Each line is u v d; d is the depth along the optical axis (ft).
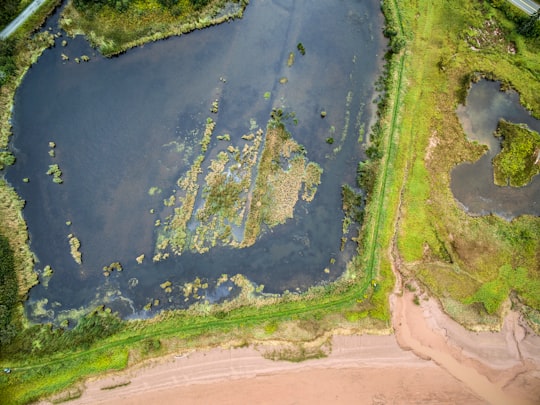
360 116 108.47
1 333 86.38
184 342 89.25
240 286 93.81
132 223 96.78
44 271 92.48
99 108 105.29
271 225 98.02
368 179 102.01
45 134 102.58
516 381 90.17
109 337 88.94
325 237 98.22
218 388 86.74
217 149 103.19
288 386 87.45
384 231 97.81
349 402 87.10
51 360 86.79
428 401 88.17
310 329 91.30
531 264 97.76
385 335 91.97
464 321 93.81
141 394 85.81
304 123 106.63
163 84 108.06
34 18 109.09
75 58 108.58
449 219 100.42
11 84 104.94
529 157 106.73
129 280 93.25
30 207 97.14
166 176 100.48
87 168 100.58
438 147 106.11
